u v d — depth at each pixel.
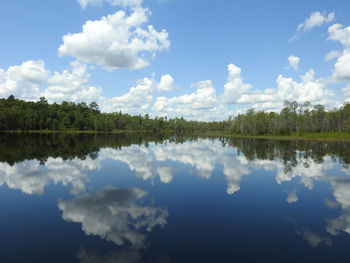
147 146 65.50
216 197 20.27
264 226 14.56
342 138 104.69
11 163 33.62
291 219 15.74
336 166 35.75
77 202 18.36
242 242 12.43
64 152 46.25
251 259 10.78
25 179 25.03
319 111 133.25
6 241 12.15
